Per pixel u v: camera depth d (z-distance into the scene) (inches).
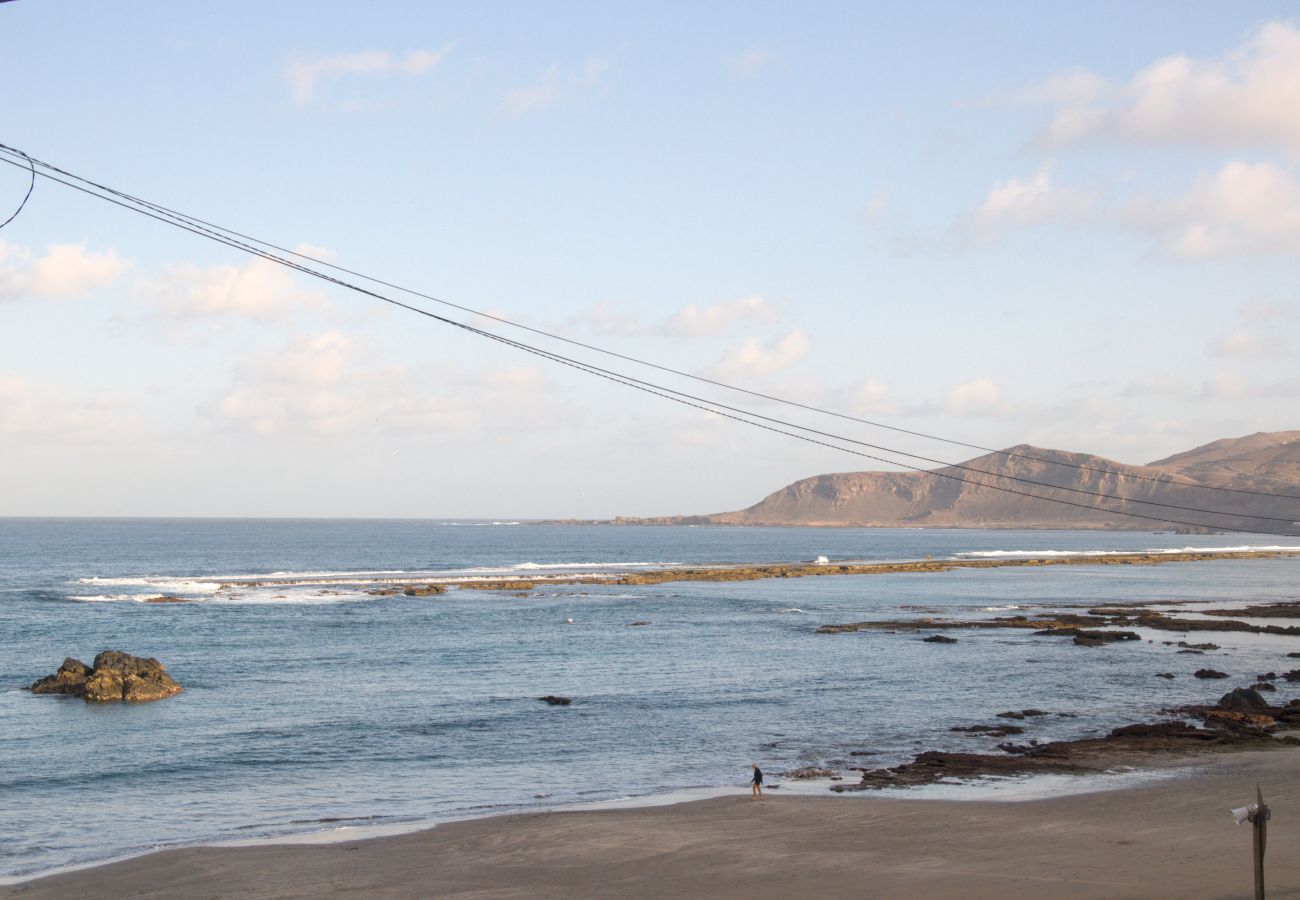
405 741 1637.6
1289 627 3383.4
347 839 1083.9
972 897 820.0
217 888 909.2
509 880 919.7
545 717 1830.7
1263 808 612.7
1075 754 1471.5
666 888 882.8
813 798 1229.7
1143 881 846.5
